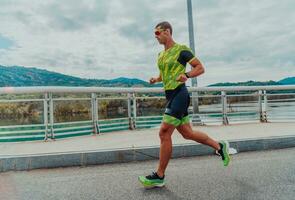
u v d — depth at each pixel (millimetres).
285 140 6680
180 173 4656
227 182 4125
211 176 4441
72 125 7949
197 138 4273
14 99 7199
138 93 9672
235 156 5805
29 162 5203
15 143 6969
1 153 5551
